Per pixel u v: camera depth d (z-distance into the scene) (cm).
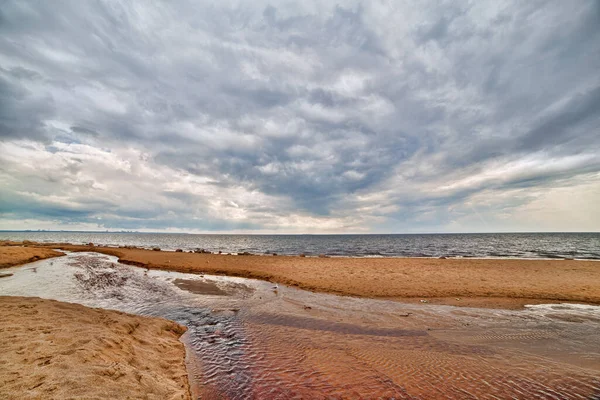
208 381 560
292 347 743
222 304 1180
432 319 991
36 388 350
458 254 4150
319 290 1443
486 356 696
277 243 8588
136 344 636
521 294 1347
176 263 2406
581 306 1173
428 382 567
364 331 869
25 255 2530
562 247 5419
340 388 539
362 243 8106
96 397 356
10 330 546
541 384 563
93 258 2891
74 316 698
